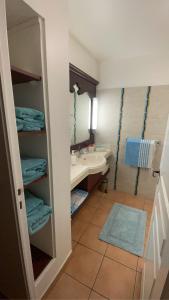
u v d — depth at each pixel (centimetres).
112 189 290
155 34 169
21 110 84
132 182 270
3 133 69
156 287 73
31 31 86
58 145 109
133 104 244
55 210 117
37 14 79
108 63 248
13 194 78
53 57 92
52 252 128
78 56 195
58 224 124
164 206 85
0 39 61
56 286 129
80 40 185
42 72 90
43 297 120
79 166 180
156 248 89
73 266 145
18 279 99
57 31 93
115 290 127
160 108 229
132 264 148
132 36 175
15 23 88
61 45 98
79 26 157
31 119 89
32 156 110
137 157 245
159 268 73
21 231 84
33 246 138
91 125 270
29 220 97
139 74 233
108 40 185
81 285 130
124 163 269
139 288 129
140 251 161
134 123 249
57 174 113
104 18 144
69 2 124
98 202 250
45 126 98
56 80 98
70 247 152
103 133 275
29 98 99
